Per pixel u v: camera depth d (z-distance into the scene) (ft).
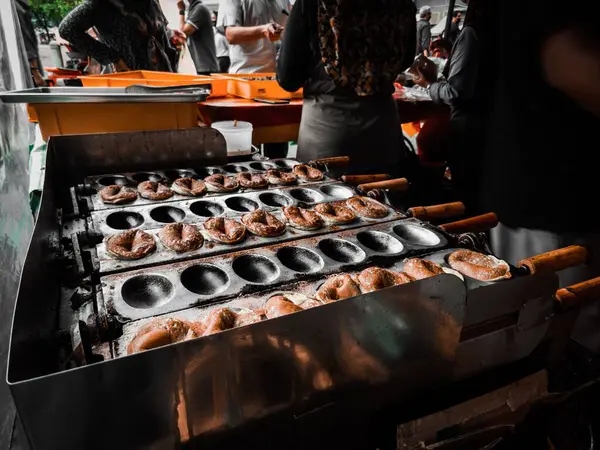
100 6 9.89
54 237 3.84
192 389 2.10
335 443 2.84
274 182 5.70
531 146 5.32
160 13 11.36
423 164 11.09
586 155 4.93
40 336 2.53
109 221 4.40
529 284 3.14
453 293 2.72
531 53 4.95
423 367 2.92
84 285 3.32
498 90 5.73
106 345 2.66
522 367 3.51
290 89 7.30
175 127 6.93
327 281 3.38
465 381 3.27
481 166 6.57
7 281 4.83
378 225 4.54
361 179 5.80
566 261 3.42
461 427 3.04
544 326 3.39
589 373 3.69
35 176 5.74
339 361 2.51
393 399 2.94
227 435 2.38
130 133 5.88
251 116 7.95
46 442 1.87
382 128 7.16
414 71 11.32
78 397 1.83
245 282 3.42
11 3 8.56
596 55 4.42
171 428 2.17
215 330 2.63
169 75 9.44
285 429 2.56
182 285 3.32
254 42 12.72
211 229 4.17
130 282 3.33
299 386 2.45
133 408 2.00
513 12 5.08
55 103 6.05
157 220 4.53
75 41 10.01
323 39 6.37
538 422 3.49
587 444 3.53
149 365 1.93
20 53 8.97
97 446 2.01
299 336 2.28
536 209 5.51
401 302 2.54
